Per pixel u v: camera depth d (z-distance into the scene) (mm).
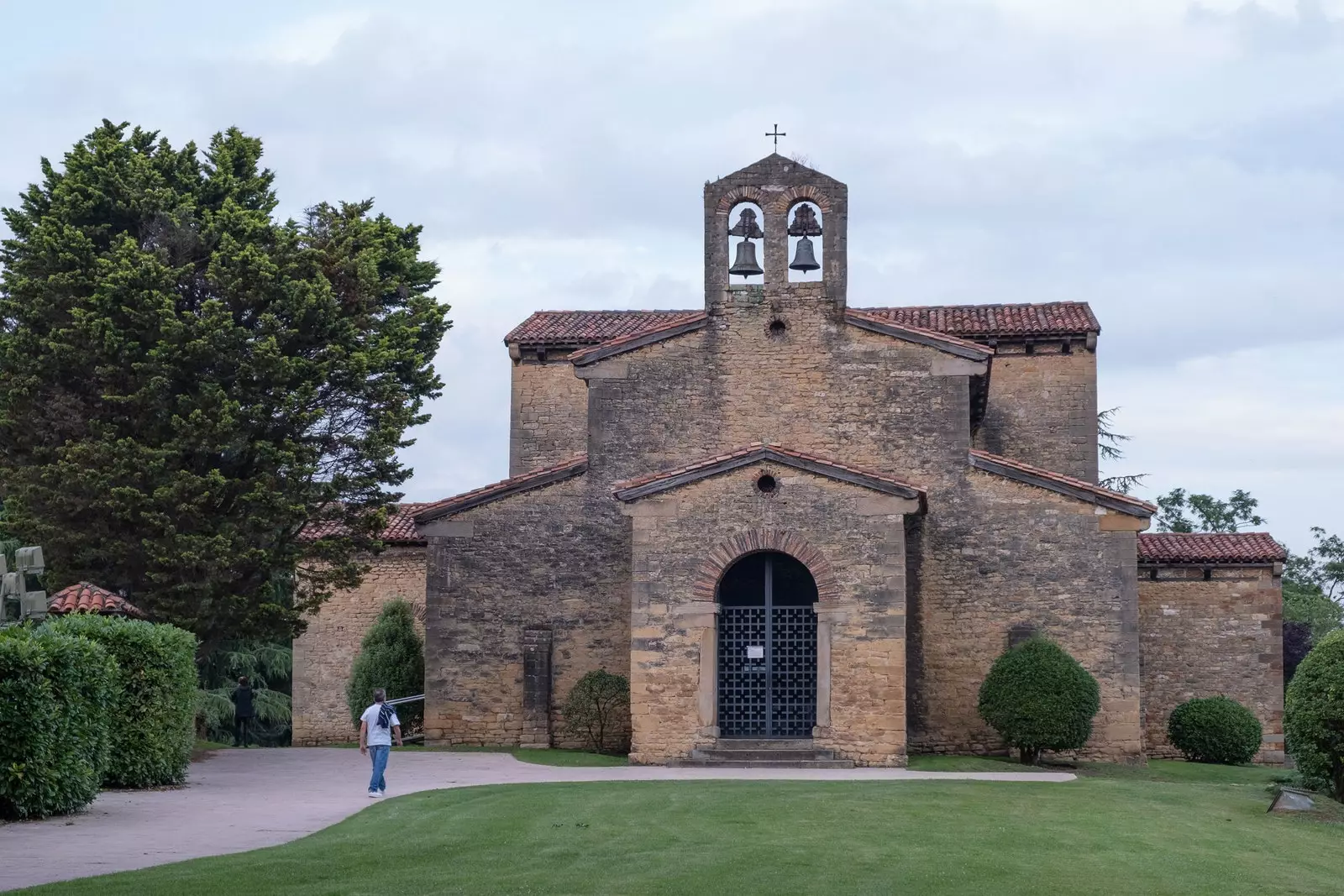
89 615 25281
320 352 34312
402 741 36281
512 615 35000
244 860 16875
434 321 43781
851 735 29953
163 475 32531
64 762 20938
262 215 35750
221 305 33000
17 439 33625
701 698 30391
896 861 17797
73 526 32719
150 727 24953
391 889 15281
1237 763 37812
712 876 16438
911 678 33500
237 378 32875
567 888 15609
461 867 16766
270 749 34438
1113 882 17188
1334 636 25203
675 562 30734
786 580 31047
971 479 33812
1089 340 40219
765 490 30703
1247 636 39438
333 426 34812
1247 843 20562
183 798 23891
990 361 37531
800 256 34688
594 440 34875
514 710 34812
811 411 34219
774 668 30906
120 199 35156
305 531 38688
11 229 36875
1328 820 23000
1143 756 33625
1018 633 33156
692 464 32000
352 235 36312
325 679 42094
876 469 33938
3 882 15297
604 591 34750
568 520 35031
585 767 30047
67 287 33250
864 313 34719
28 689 20250
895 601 30062
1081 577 33375
